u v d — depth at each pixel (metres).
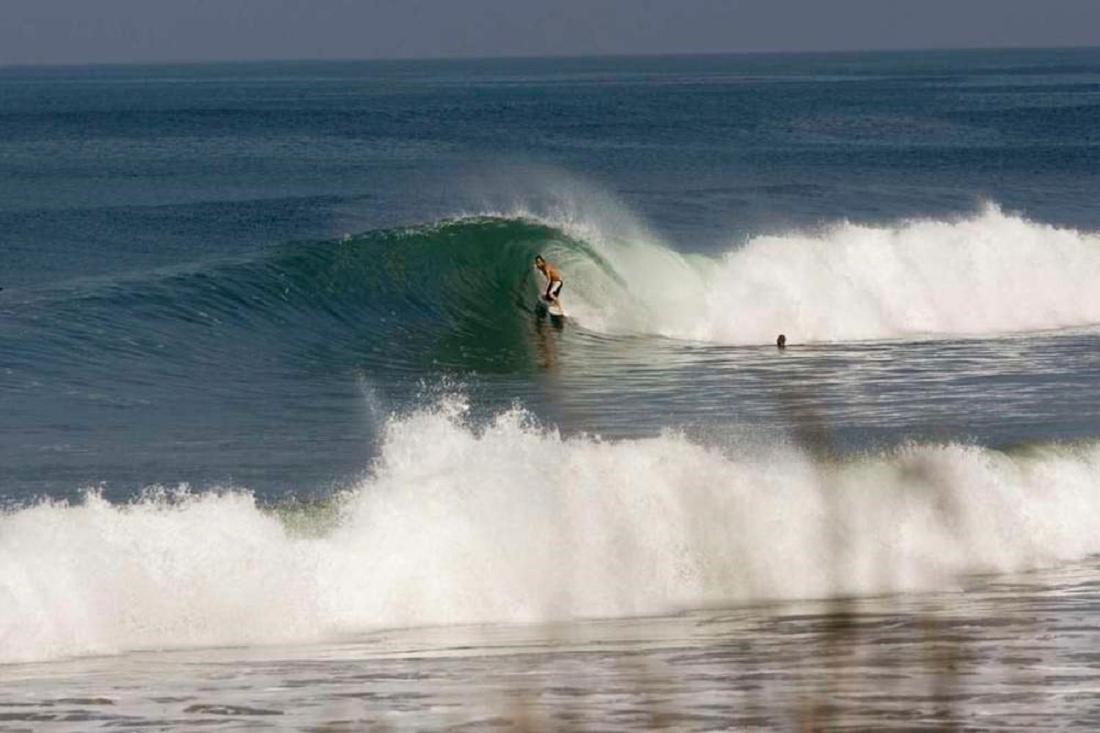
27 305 91.44
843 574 49.03
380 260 104.25
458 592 45.12
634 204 187.62
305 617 42.94
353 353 92.94
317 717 31.67
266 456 63.72
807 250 111.62
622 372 87.88
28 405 73.31
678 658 37.16
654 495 50.47
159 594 42.56
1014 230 116.06
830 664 35.97
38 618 40.66
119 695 34.06
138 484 58.62
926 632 39.91
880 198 196.62
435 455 52.25
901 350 97.50
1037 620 41.47
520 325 102.00
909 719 30.28
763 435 67.00
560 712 31.61
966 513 53.53
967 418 71.75
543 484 49.69
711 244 148.50
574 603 45.47
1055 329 108.50
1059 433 67.38
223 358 87.75
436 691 33.84
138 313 91.94
